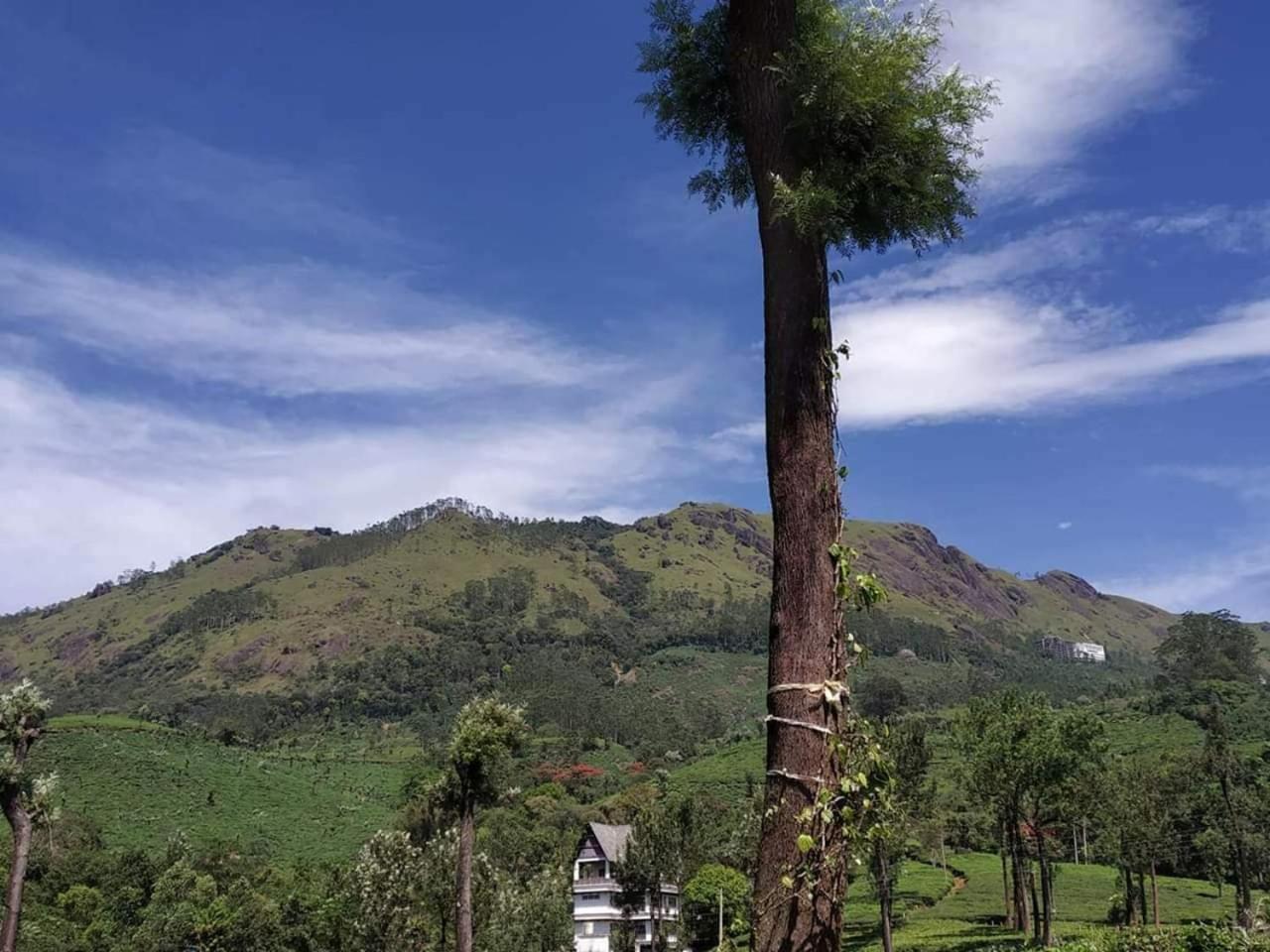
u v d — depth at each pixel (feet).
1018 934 116.16
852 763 15.84
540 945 127.24
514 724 84.17
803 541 16.63
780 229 18.28
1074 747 107.04
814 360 17.62
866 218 19.79
